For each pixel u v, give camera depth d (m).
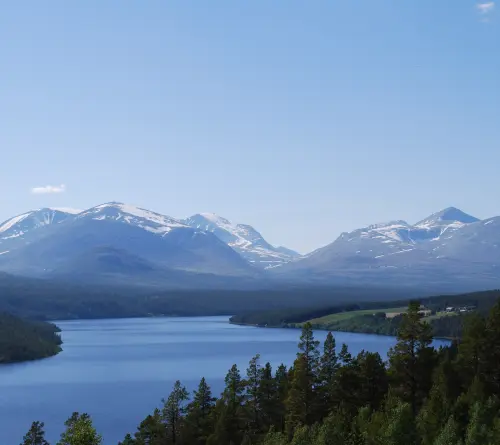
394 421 117.44
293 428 148.50
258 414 162.00
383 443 116.50
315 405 151.38
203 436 156.38
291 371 164.62
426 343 155.25
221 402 156.88
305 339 158.62
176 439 159.25
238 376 169.00
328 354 159.25
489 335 147.62
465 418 126.38
